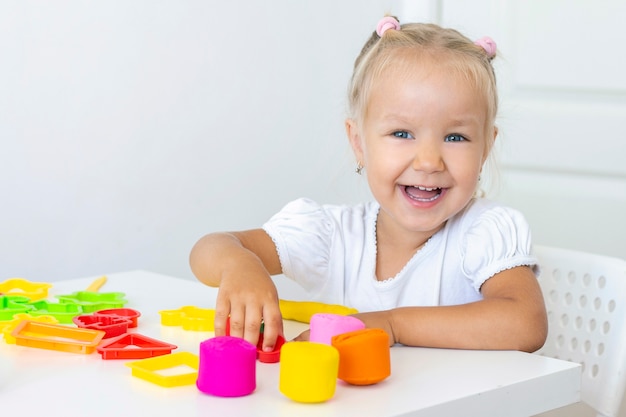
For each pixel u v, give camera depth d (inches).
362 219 43.7
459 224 41.0
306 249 42.6
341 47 85.7
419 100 36.8
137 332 32.3
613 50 71.3
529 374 27.3
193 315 34.7
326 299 43.1
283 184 83.6
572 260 43.4
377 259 42.6
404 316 31.8
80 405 23.2
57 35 70.1
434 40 39.0
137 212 75.5
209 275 35.4
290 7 81.9
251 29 79.8
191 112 77.3
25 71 68.9
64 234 72.0
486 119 39.4
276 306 30.9
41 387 24.9
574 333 42.9
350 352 25.2
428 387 25.6
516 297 34.1
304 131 84.4
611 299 41.1
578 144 73.5
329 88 85.4
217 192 79.6
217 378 24.0
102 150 73.0
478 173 38.6
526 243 38.5
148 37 74.4
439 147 37.3
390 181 38.1
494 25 77.5
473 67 38.0
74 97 71.3
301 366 23.5
